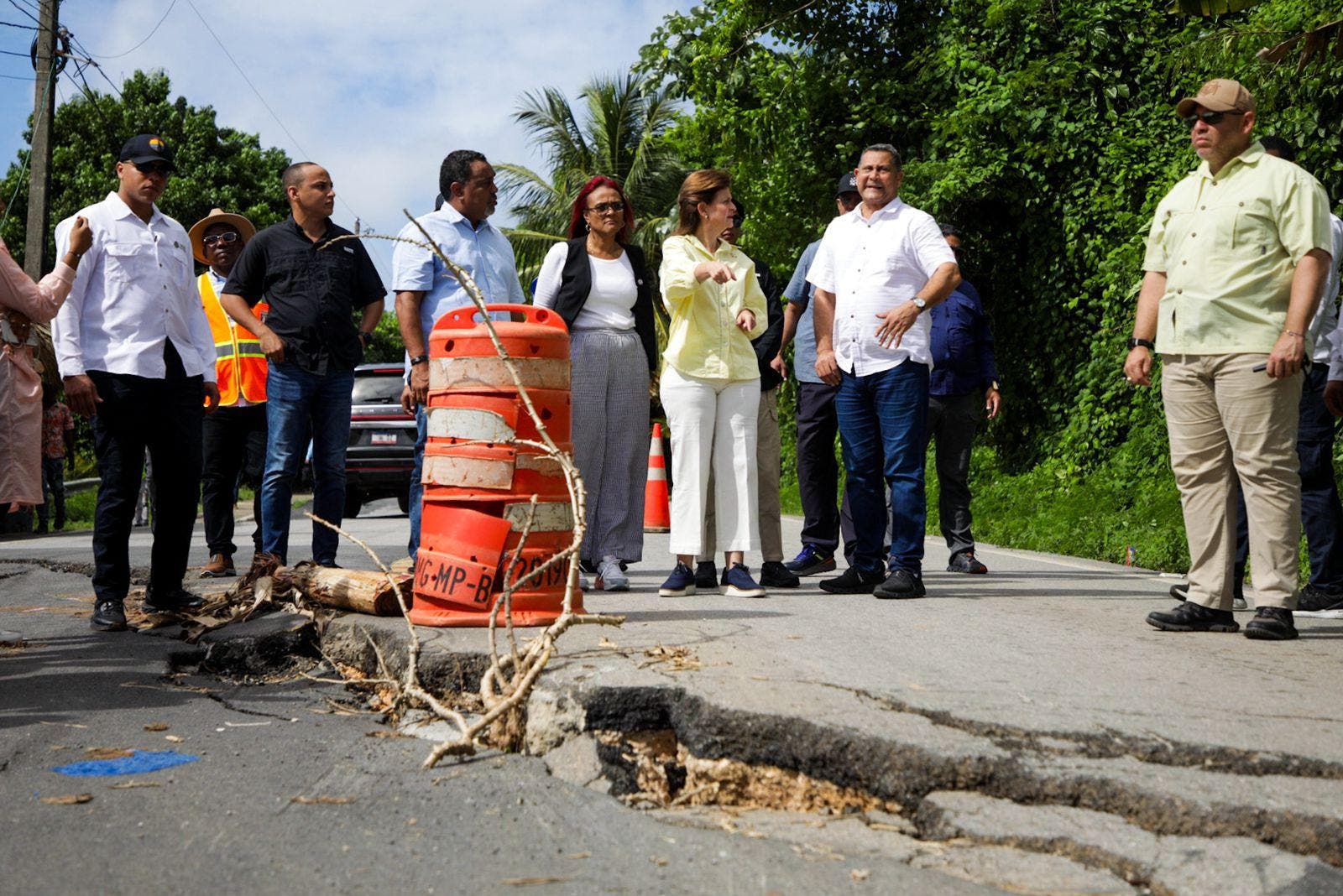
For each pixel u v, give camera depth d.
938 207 14.99
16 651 5.52
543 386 5.13
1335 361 5.88
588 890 2.67
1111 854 2.75
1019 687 3.86
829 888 2.66
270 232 6.82
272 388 6.73
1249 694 3.85
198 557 9.91
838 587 6.66
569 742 3.71
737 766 3.41
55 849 2.95
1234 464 5.22
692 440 6.27
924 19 17.23
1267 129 11.05
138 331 5.94
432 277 6.61
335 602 5.61
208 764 3.70
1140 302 5.57
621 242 6.68
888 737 3.23
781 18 17.11
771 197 17.70
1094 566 9.05
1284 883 2.59
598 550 6.57
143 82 35.69
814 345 7.66
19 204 33.94
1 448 5.25
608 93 32.25
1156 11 14.61
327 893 2.67
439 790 3.41
